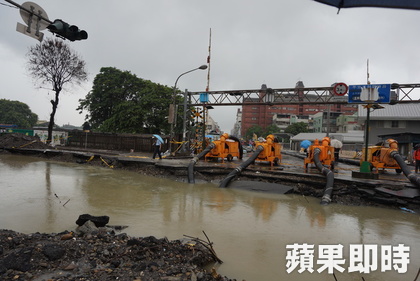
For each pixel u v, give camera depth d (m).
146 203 8.12
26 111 68.50
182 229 5.89
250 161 13.51
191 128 23.91
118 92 35.72
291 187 11.09
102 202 7.93
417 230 6.54
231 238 5.47
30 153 21.30
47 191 8.94
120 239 4.64
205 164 15.16
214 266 4.23
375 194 9.45
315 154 13.36
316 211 8.17
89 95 39.31
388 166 14.17
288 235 5.78
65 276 3.30
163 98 34.09
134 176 13.27
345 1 2.12
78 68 28.05
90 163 17.22
